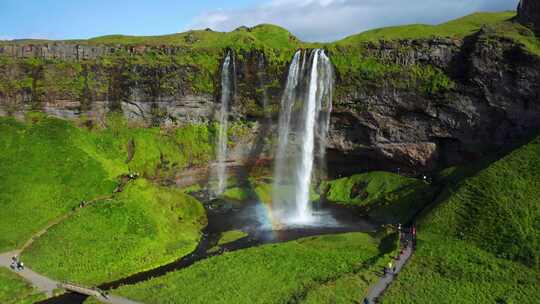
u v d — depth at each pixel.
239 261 58.16
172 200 76.50
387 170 90.25
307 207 83.88
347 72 86.12
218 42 100.38
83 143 88.31
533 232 54.91
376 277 51.31
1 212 69.44
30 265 58.16
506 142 76.00
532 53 70.88
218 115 96.56
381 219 75.56
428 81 81.06
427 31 92.00
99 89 93.75
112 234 64.81
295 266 56.00
